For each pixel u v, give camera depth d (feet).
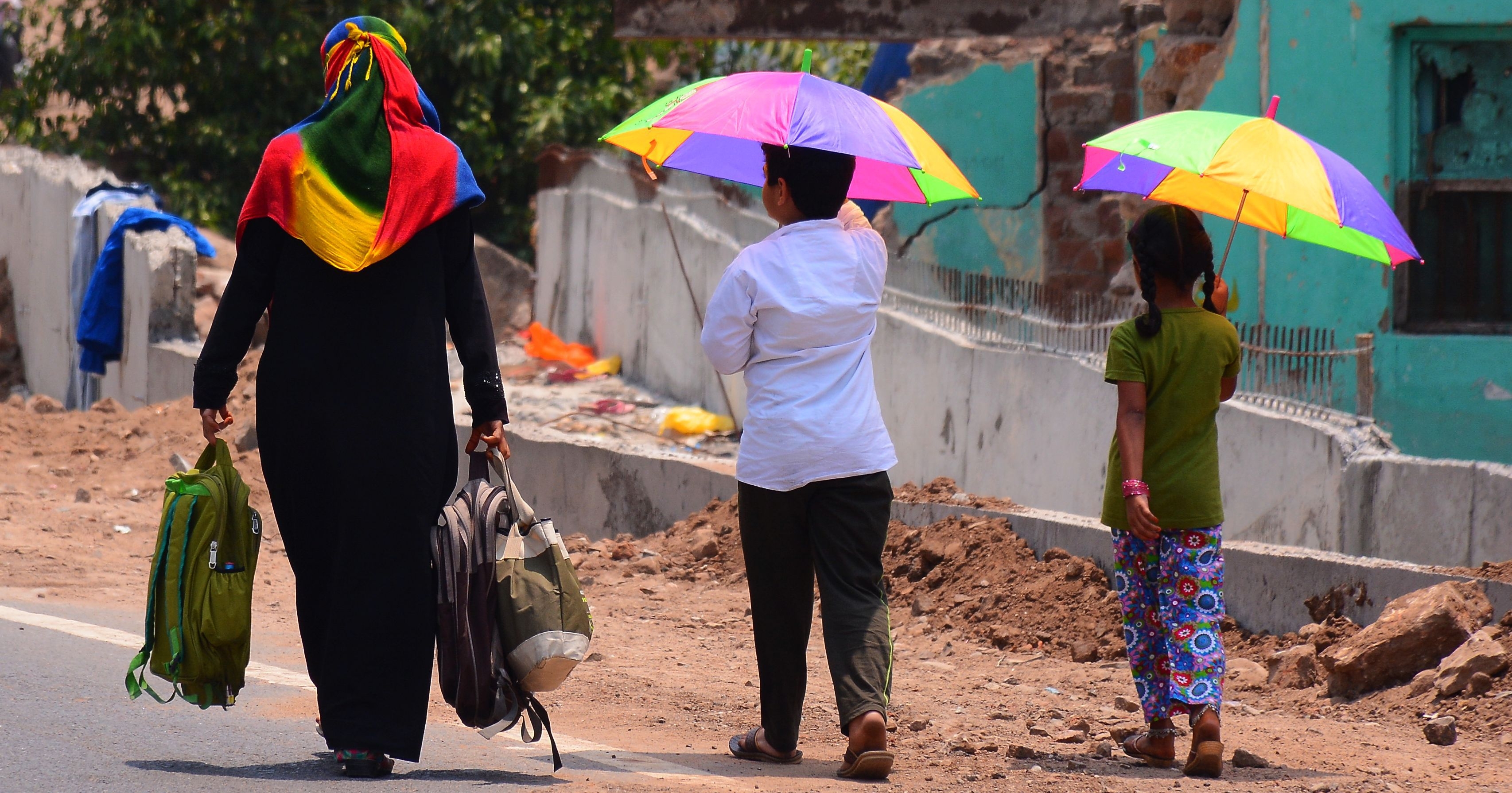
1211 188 61.93
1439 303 113.50
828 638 51.62
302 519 48.21
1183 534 54.34
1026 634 82.07
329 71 49.42
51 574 94.27
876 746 50.72
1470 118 112.27
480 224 224.53
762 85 53.36
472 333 49.65
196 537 48.80
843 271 52.16
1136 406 53.98
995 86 139.54
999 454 106.83
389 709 47.32
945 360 114.11
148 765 49.03
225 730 55.57
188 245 172.55
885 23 133.80
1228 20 119.65
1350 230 59.62
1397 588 72.13
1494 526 76.38
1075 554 86.48
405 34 206.49
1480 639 64.75
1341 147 112.98
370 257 46.78
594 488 118.62
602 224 175.83
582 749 56.49
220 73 207.41
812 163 52.44
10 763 48.32
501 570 48.49
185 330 170.50
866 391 52.65
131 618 80.69
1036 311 106.32
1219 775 53.31
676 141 61.52
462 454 124.67
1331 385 88.48
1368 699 66.54
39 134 218.38
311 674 49.47
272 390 47.96
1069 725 62.59
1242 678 72.49
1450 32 111.14
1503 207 112.37
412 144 48.62
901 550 95.81
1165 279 55.01
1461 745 59.47
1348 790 50.90
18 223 209.15
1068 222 138.21
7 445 148.15
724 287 52.26
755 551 53.62
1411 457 81.35
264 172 47.19
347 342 47.78
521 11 217.97
